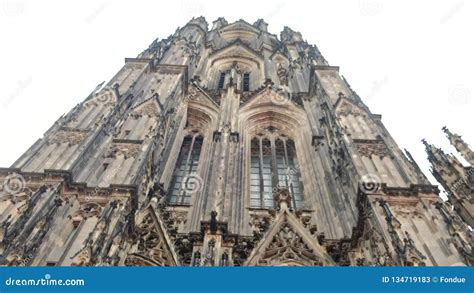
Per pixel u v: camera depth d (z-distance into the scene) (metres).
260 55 65.19
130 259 21.52
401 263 17.34
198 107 44.72
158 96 36.66
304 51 59.19
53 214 19.88
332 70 45.41
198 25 70.44
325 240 24.25
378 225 20.02
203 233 22.11
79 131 27.84
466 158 29.30
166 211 26.81
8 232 17.34
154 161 29.64
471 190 25.92
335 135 31.97
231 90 47.16
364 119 33.03
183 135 40.94
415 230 19.91
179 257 22.64
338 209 27.14
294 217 25.80
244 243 23.64
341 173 28.58
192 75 52.16
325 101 38.06
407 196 22.23
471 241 18.11
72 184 22.30
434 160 30.59
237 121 40.84
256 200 31.64
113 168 25.44
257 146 40.38
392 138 29.78
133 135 30.38
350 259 22.09
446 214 20.17
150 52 50.69
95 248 17.91
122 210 20.97
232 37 80.19
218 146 34.59
